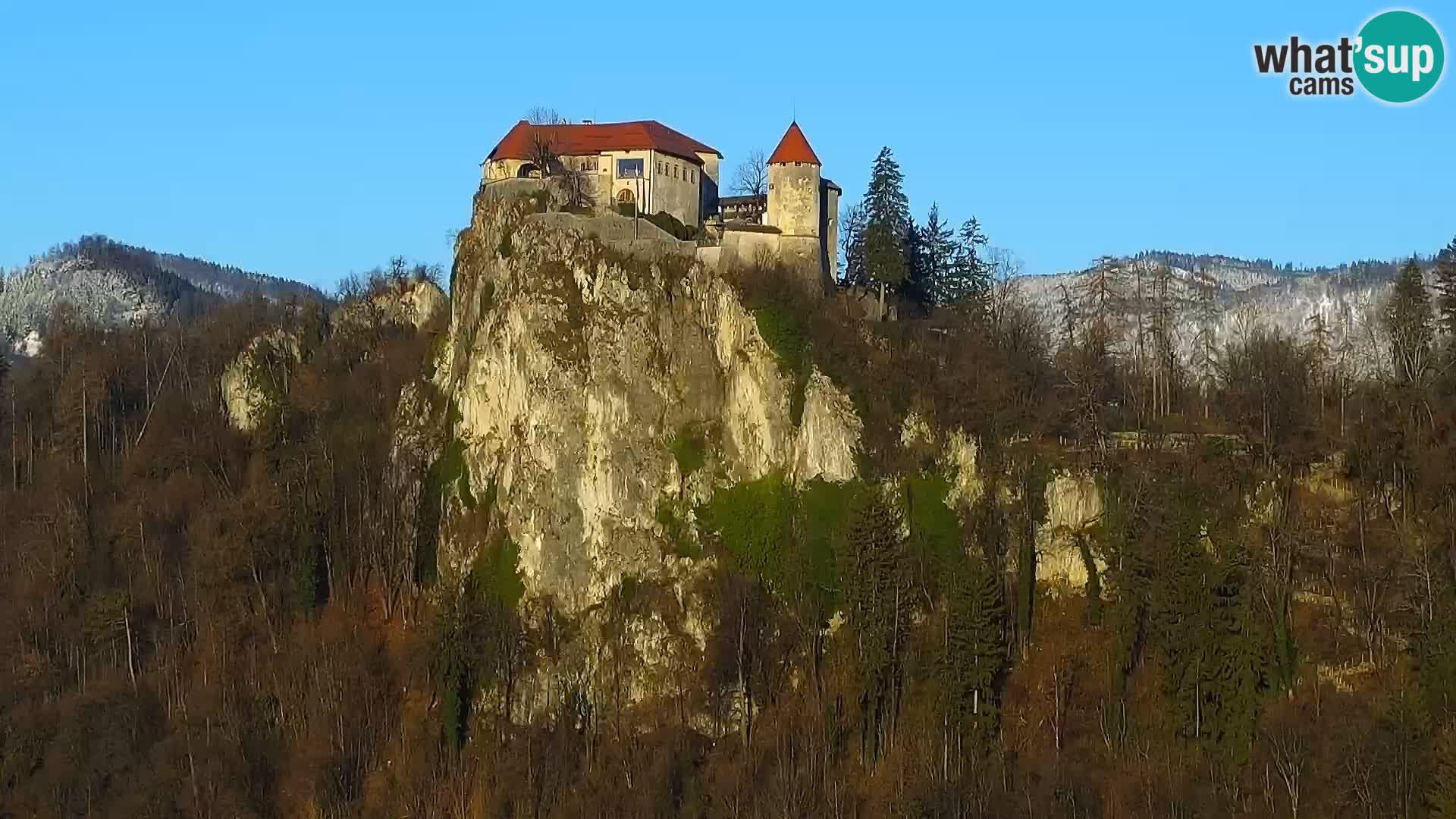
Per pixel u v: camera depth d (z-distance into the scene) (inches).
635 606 5620.1
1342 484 5900.6
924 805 4761.3
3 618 6013.8
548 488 5826.8
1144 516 5600.4
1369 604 5349.4
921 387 6077.8
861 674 5260.8
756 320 6063.0
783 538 5743.1
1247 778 4859.7
